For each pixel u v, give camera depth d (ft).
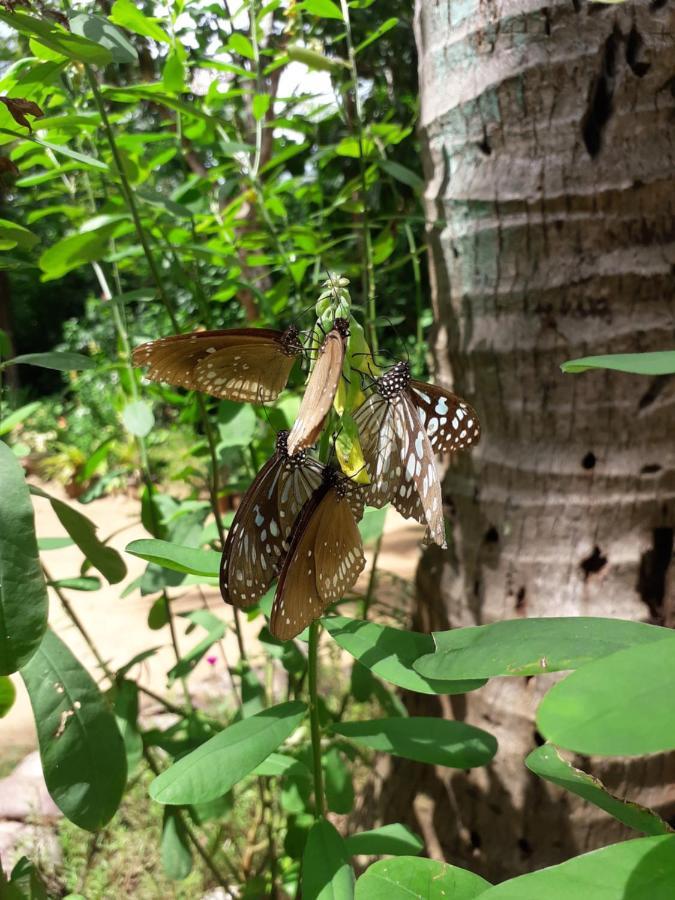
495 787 1.15
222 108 1.82
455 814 1.22
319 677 2.14
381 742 0.79
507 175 1.05
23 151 1.30
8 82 1.00
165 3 1.24
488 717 1.16
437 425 0.76
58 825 1.70
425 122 1.19
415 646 0.71
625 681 0.34
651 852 0.42
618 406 1.04
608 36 0.98
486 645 0.57
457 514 1.21
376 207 1.72
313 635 0.78
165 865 1.16
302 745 1.36
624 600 1.06
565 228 1.03
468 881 0.62
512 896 0.40
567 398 1.05
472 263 1.11
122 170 1.12
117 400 1.58
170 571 1.07
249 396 0.70
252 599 0.74
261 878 1.32
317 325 0.69
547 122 1.02
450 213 1.13
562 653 0.52
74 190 1.60
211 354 0.66
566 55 1.00
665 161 0.99
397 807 1.32
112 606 3.09
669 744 0.31
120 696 1.20
